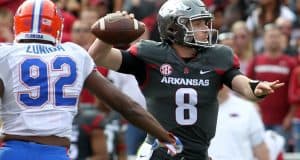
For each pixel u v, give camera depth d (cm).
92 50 1569
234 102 2073
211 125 1611
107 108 2364
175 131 1598
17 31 1445
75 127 2297
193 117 1595
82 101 2581
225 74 1608
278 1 3341
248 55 3072
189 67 1596
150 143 1619
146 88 1617
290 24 3300
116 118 2402
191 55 1614
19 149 1379
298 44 3244
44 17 1434
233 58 1612
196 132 1603
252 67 2902
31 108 1391
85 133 2297
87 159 2305
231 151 2047
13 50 1409
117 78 2491
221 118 2056
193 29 1588
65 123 1402
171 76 1596
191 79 1595
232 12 3350
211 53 1611
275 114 2870
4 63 1398
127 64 1603
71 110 1414
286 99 2866
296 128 2823
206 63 1603
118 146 2408
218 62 1605
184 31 1588
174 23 1594
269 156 2127
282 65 2861
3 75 1395
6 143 1396
